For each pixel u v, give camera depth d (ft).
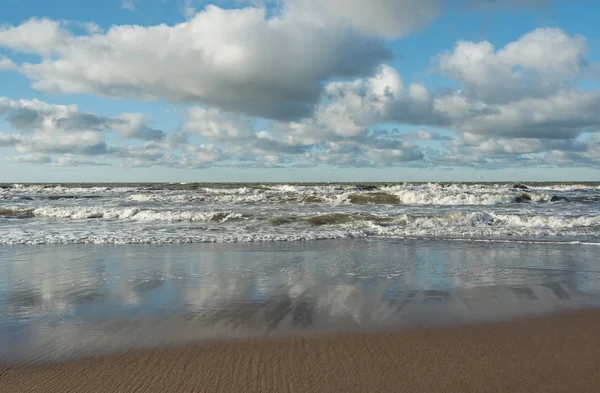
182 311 20.38
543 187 156.15
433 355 15.06
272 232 49.65
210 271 29.37
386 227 53.26
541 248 38.73
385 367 14.07
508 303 21.58
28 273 28.86
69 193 129.08
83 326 18.33
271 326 18.17
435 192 102.12
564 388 12.73
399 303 21.61
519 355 15.08
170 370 13.94
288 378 13.32
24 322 18.89
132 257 34.86
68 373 13.80
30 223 58.54
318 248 39.19
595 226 53.11
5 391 12.64
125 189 150.20
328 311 20.29
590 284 25.50
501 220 57.52
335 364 14.32
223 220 61.11
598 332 17.39
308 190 131.85
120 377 13.48
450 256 34.86
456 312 20.07
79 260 33.63
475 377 13.41
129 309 20.74
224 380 13.21
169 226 55.26
